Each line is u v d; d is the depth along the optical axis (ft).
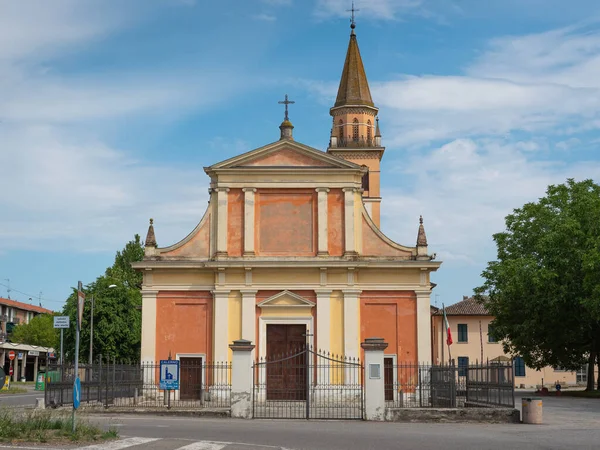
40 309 395.34
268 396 127.24
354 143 221.87
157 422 82.69
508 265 179.63
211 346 129.08
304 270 130.11
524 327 179.11
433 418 90.48
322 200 132.16
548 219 186.50
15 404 121.90
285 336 129.39
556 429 80.33
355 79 225.76
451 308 280.10
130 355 234.99
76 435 58.54
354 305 128.98
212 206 133.69
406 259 131.13
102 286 232.94
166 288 130.82
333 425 82.48
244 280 130.21
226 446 56.85
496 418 90.48
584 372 274.36
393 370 128.16
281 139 134.00
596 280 160.86
